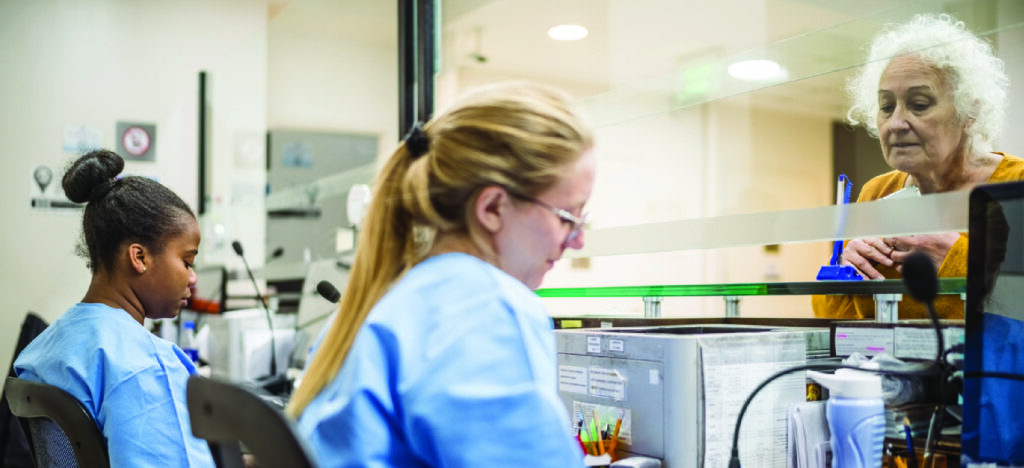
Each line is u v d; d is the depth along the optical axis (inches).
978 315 32.5
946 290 35.2
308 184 127.6
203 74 135.3
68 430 40.9
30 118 125.3
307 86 147.1
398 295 28.6
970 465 32.5
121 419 45.5
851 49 49.3
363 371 27.0
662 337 39.2
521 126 29.3
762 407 39.9
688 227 47.2
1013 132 56.2
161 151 131.8
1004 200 31.9
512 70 153.8
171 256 51.2
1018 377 31.9
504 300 27.4
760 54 52.1
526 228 30.3
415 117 81.3
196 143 134.3
